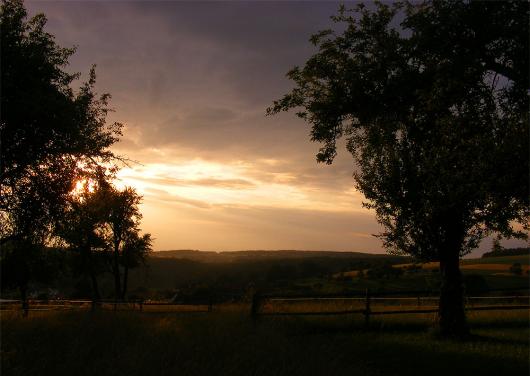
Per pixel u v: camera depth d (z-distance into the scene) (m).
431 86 11.63
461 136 10.38
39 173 13.73
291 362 8.51
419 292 14.48
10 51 12.01
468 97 11.07
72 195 14.70
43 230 14.54
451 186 10.84
